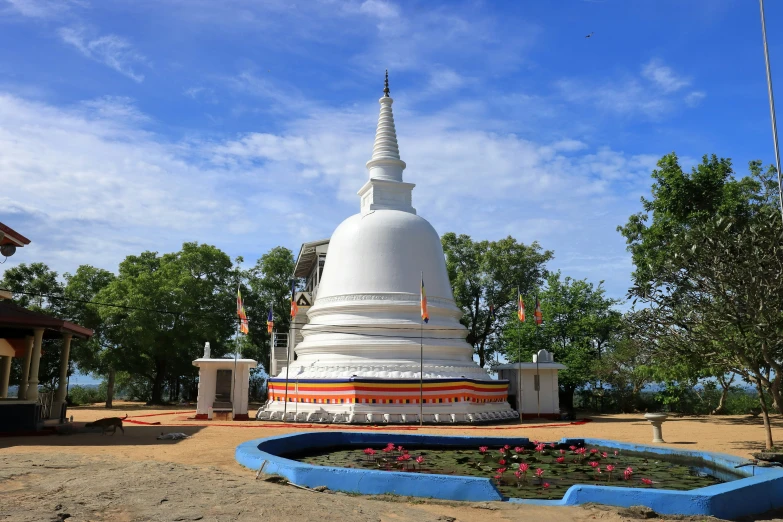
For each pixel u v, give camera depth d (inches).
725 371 924.0
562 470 644.1
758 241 778.8
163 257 2277.3
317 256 1888.5
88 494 379.2
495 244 2255.2
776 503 506.3
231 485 432.5
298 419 1259.8
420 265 1454.2
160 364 2069.4
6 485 402.3
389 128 1635.1
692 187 1480.1
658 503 458.6
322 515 368.8
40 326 934.4
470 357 1482.5
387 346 1338.6
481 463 682.2
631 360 1704.0
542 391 1489.9
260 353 2486.5
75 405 2059.5
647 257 1481.3
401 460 697.6
